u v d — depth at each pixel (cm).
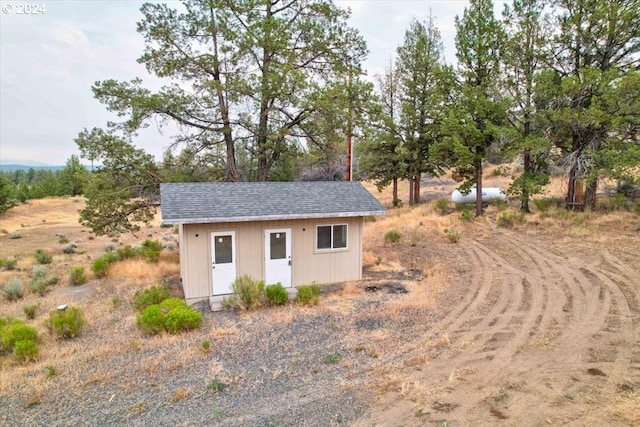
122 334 829
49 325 874
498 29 1666
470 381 584
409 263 1377
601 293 934
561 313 839
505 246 1441
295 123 1828
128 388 602
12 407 561
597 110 1358
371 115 1836
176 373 644
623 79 1312
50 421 523
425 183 3747
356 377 615
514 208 1948
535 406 511
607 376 577
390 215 2322
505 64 1680
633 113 1379
